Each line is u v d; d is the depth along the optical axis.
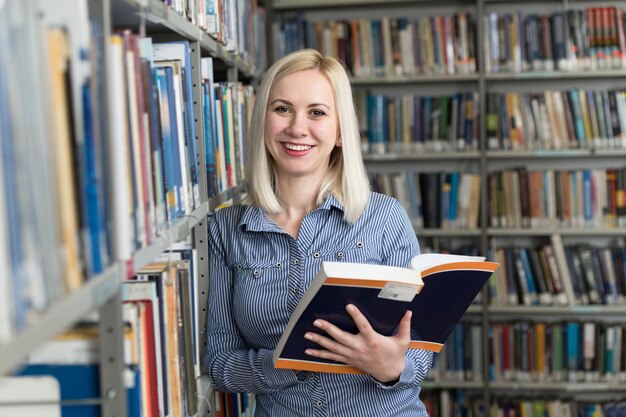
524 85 4.11
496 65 3.94
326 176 1.66
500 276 4.00
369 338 1.36
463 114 3.98
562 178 3.95
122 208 0.96
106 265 0.91
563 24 3.88
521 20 3.91
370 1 4.00
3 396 1.00
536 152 3.90
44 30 0.73
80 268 0.81
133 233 1.05
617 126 3.90
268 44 4.01
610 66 3.87
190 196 1.57
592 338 3.93
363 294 1.30
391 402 1.56
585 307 3.92
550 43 3.91
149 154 1.17
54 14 0.82
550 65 3.91
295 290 1.59
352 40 4.01
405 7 4.15
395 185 4.05
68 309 0.75
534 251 3.98
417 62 3.99
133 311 1.12
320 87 1.60
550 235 4.13
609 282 3.95
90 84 0.85
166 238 1.26
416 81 3.98
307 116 1.60
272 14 4.13
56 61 0.75
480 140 3.95
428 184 4.04
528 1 4.05
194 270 1.73
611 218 3.94
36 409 1.01
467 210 4.02
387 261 1.64
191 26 1.66
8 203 0.63
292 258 1.61
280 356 1.42
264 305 1.60
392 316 1.36
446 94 4.15
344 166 1.62
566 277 3.95
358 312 1.33
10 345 0.61
